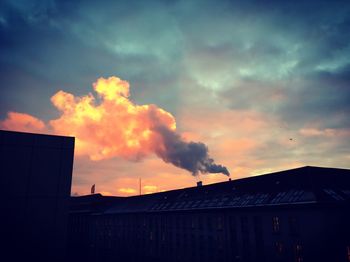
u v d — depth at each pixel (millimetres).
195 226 45875
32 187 18609
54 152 19875
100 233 74062
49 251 18375
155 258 53531
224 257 39688
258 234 35812
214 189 49406
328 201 30109
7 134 18422
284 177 38812
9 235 17438
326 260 28641
